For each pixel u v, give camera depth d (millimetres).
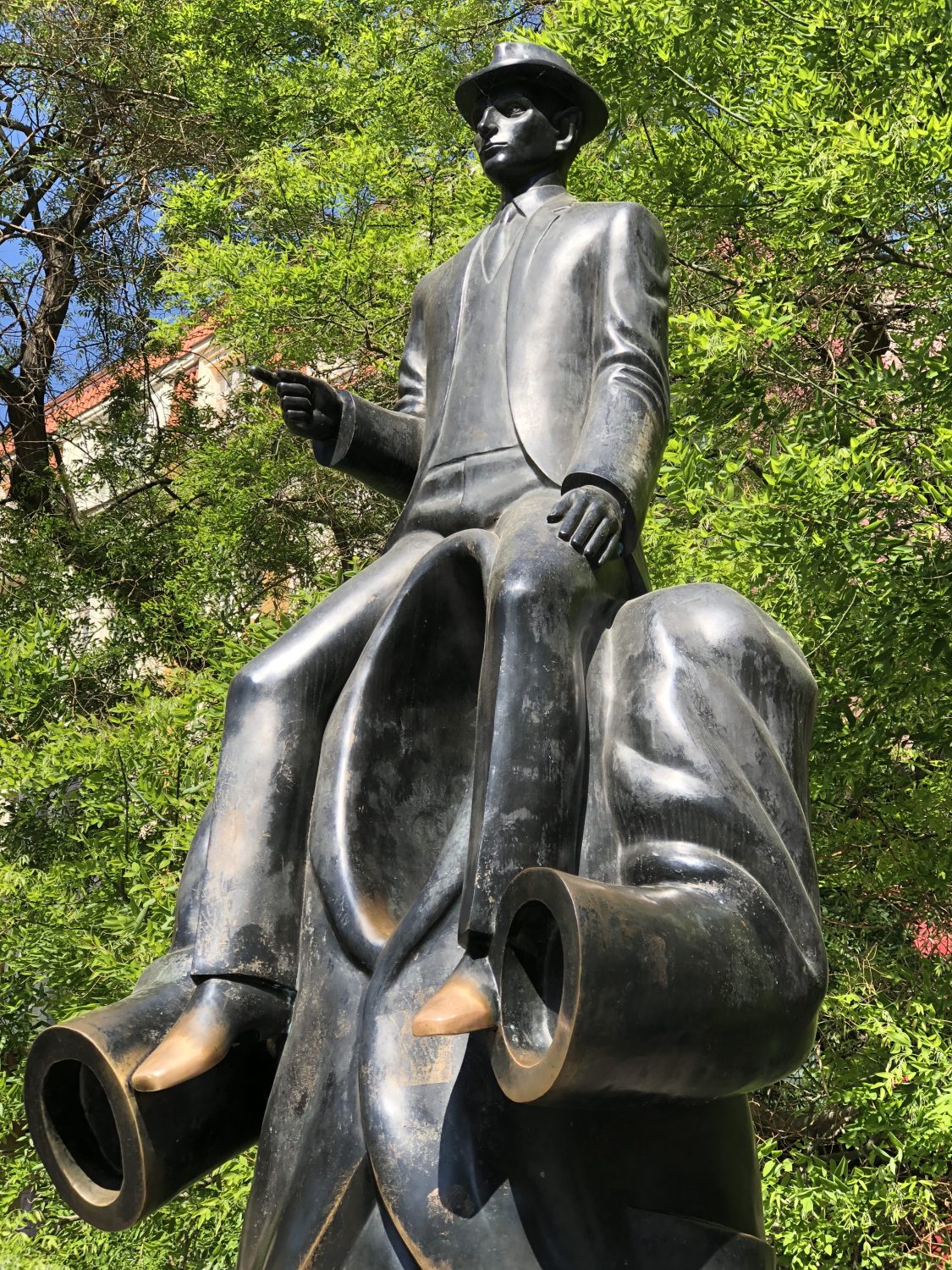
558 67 2900
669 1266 2018
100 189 14359
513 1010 1931
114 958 7086
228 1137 2322
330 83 12609
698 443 6711
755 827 2160
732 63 7590
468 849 2150
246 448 11438
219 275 10312
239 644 8008
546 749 2164
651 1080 1914
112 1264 6953
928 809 6711
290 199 10781
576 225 2766
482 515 2566
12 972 7676
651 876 2148
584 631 2352
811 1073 6699
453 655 2506
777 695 2330
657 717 2254
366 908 2273
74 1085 2316
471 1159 2006
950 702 6363
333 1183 2076
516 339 2676
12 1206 7938
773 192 7184
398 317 10188
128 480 13984
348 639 2525
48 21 13398
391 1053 2100
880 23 6996
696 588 2406
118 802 7840
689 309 8023
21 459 14414
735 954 2004
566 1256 1977
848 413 6863
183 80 13492
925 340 6758
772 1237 5828
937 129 6102
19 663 8844
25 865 8336
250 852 2363
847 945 6883
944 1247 6492
